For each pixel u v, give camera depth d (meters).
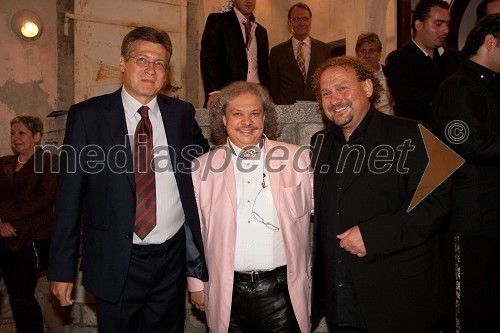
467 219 2.23
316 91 2.29
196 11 6.74
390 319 1.94
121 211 2.10
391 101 3.30
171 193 2.21
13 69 5.52
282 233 2.11
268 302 2.10
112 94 2.23
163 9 6.43
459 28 5.54
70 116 2.16
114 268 2.08
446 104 2.25
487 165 2.21
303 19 4.66
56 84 5.75
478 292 2.20
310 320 2.16
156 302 2.24
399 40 5.82
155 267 2.18
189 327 3.24
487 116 2.23
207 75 3.82
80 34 5.90
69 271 2.07
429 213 1.92
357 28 6.17
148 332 2.25
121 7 6.14
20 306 3.37
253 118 2.18
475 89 2.22
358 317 2.03
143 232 2.11
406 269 1.96
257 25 4.14
